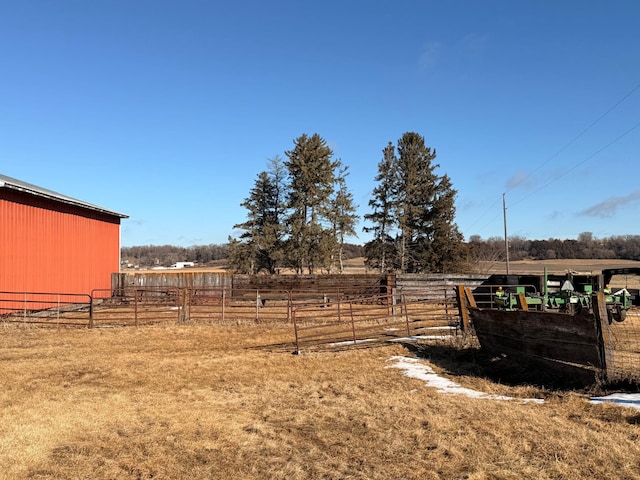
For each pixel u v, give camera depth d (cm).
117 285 3023
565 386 939
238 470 588
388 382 1042
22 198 2225
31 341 1582
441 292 2838
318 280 2909
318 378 1084
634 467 570
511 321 1117
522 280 2305
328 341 1555
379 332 1712
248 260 4753
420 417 779
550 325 995
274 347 1481
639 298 1905
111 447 659
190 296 2266
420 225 4544
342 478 562
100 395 933
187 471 584
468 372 1127
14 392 945
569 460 593
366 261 4750
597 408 783
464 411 805
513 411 794
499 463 592
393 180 4475
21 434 695
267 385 1021
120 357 1323
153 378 1084
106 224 2997
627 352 1155
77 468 588
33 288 2283
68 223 2581
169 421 774
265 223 4469
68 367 1190
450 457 618
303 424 762
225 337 1670
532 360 1055
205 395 940
